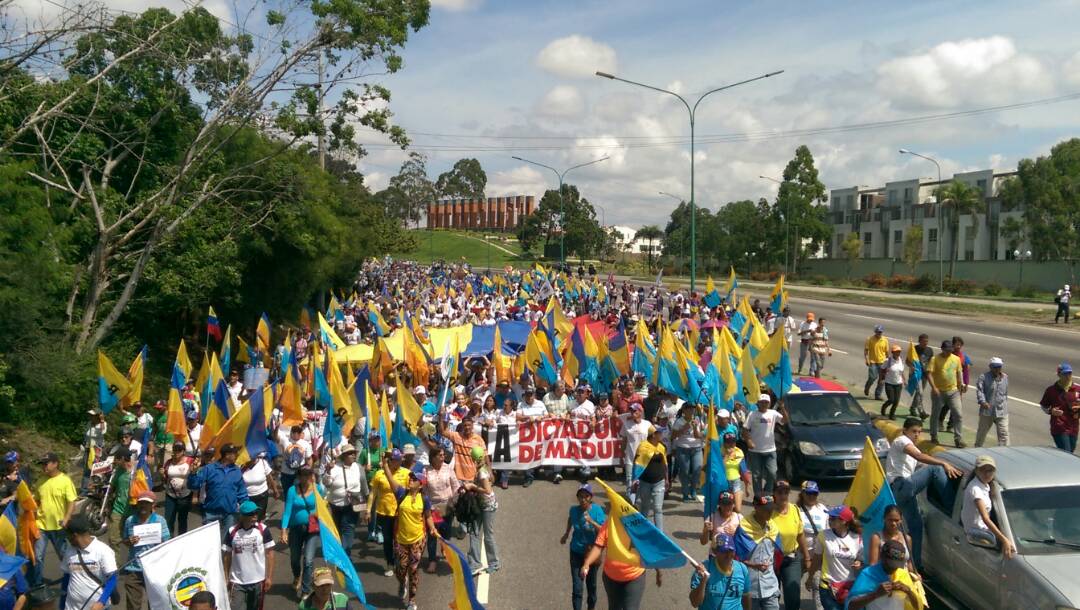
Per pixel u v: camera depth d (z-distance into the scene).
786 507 8.20
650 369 18.41
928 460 9.16
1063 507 7.84
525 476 14.81
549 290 39.47
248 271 30.11
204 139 22.62
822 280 74.56
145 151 22.14
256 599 8.50
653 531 7.62
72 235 19.12
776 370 14.86
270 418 14.34
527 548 11.21
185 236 23.12
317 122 20.69
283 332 36.25
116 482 11.69
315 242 29.91
